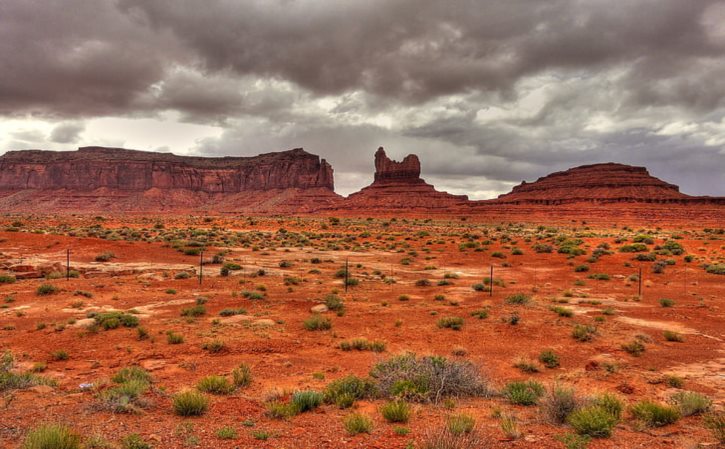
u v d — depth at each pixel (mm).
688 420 8367
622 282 32312
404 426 7676
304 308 21812
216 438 6867
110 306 21562
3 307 20703
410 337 16875
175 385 10945
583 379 11852
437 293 26984
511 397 9727
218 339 15773
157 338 15930
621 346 15391
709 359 13992
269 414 8234
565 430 7539
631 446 6816
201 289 27000
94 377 11578
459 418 7570
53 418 7461
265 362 13414
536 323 18969
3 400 8555
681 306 22953
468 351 15047
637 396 10289
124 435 6812
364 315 20500
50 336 15969
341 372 12461
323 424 7773
